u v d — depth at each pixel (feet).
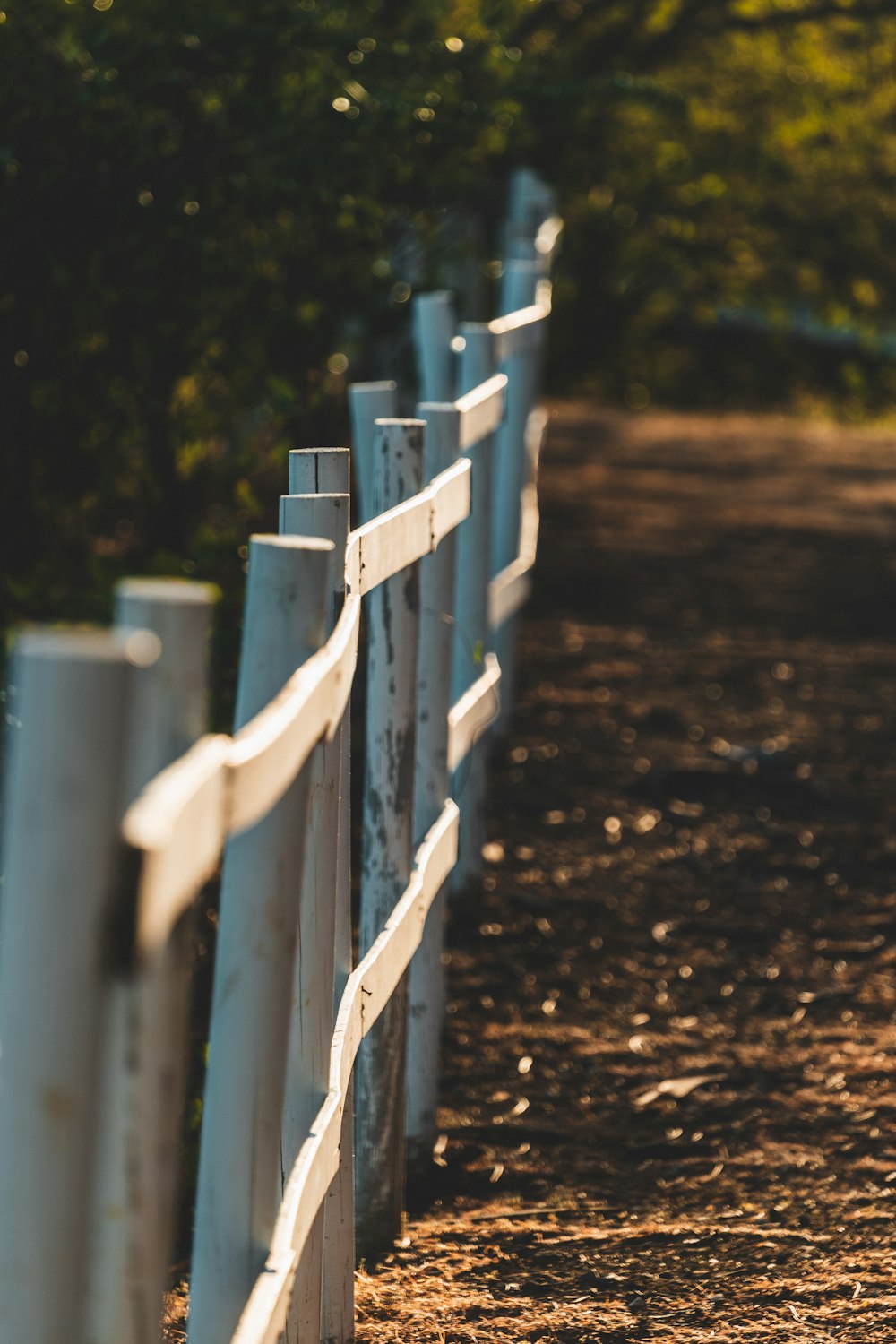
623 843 46.85
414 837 29.25
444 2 48.34
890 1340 22.34
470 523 37.65
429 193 46.60
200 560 38.58
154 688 10.79
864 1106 32.48
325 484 20.17
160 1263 10.85
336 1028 20.89
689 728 55.83
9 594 36.58
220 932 14.47
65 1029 8.90
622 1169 30.71
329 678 14.90
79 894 8.75
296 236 42.32
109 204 38.06
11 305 39.01
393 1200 27.22
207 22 36.32
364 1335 23.39
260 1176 14.51
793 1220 27.76
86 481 42.75
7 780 8.97
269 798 12.25
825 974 39.27
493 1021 36.76
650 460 103.76
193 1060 31.99
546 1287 25.35
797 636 66.95
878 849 46.78
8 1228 9.14
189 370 43.91
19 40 35.12
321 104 37.55
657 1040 35.99
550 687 59.41
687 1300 24.41
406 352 56.49
